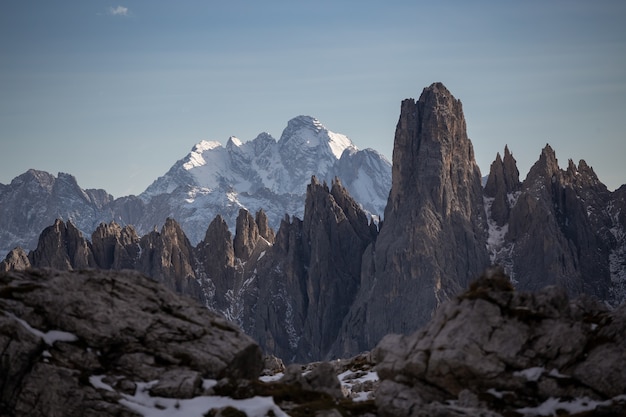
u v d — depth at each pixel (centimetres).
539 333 12775
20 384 12188
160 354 12925
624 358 12394
